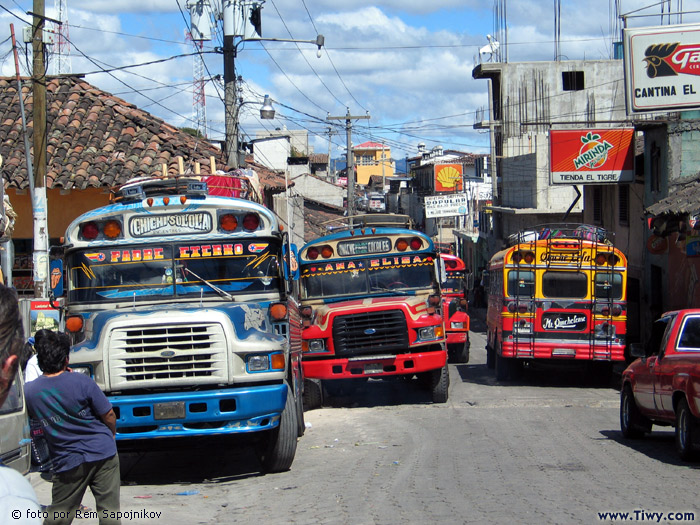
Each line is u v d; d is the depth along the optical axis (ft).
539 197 137.80
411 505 24.41
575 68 181.68
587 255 61.57
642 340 88.02
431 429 42.19
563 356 61.72
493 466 31.09
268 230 32.09
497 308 67.62
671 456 34.04
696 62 77.82
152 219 31.91
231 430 28.84
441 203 178.70
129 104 71.51
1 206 46.73
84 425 19.34
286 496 26.89
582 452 34.83
